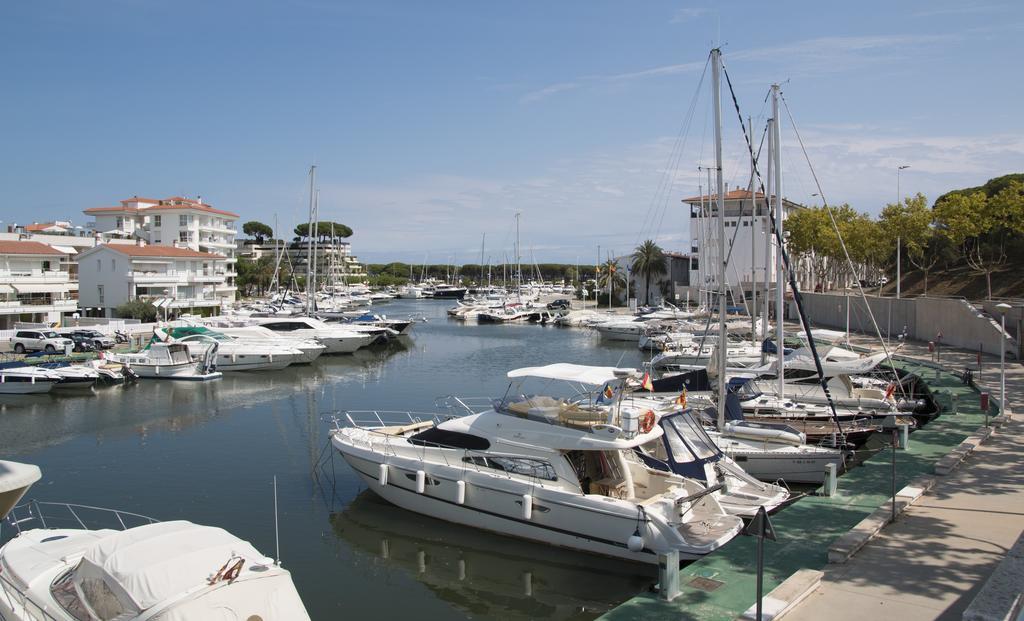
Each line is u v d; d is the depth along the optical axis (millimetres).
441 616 13523
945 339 44781
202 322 55656
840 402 27250
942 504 14414
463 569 15477
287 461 23500
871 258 71188
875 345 45062
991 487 15594
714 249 64375
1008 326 37906
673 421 17156
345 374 45562
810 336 23547
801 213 72562
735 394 23359
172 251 76125
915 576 10773
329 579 14969
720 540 14156
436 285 170625
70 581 10703
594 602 14141
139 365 41281
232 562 10164
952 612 9516
